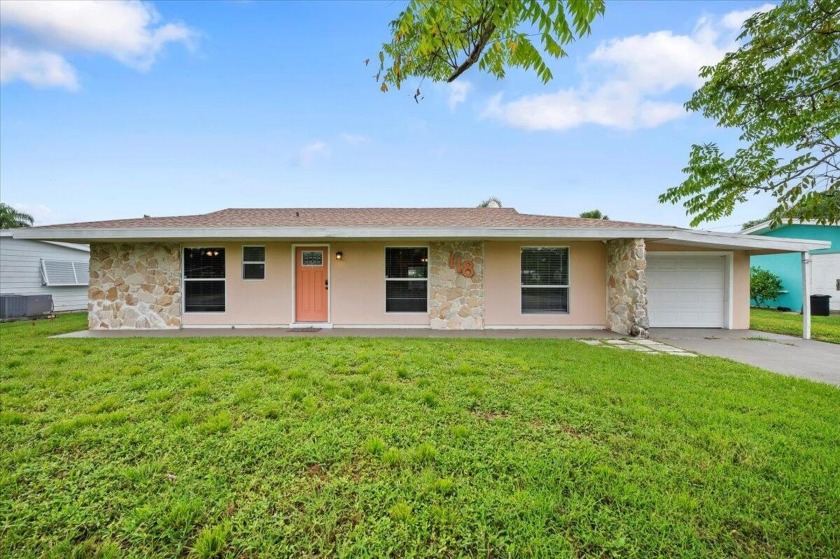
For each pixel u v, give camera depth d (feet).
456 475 7.91
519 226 26.11
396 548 5.91
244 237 26.16
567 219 30.73
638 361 18.26
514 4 4.59
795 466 8.29
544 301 30.30
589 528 6.32
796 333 28.89
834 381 15.47
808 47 9.58
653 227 25.99
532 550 5.82
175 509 6.70
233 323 29.91
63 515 6.59
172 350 19.66
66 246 44.78
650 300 32.35
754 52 10.55
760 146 10.33
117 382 13.79
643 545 5.95
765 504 6.98
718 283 32.22
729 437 9.64
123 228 25.22
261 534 6.19
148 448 8.93
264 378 14.34
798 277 45.80
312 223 28.37
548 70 5.24
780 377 15.60
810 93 9.86
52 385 13.41
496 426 10.30
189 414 10.82
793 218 8.34
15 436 9.52
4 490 7.29
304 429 9.95
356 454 8.76
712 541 6.07
